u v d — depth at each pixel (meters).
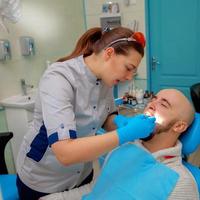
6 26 2.32
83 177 1.34
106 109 1.22
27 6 2.56
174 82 3.19
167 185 0.99
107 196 1.07
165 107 1.12
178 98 1.11
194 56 3.01
